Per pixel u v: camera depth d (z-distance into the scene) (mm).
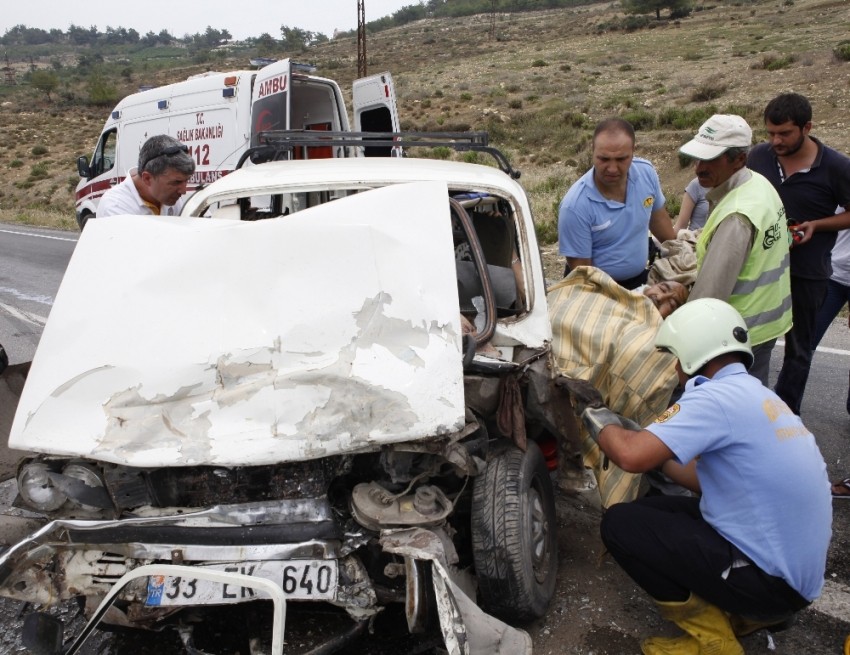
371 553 2883
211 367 2936
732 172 3824
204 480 2855
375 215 3301
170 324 3064
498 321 3703
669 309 4238
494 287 3928
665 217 5074
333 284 3096
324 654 2791
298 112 11430
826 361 6684
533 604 3145
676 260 4520
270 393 2838
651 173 4648
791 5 71000
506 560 3002
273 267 3154
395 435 2721
